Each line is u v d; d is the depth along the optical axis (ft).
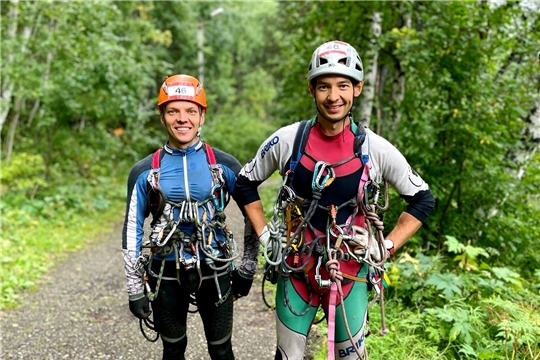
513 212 17.52
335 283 6.53
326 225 6.65
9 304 14.99
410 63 17.12
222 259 7.35
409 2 18.21
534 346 10.02
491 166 16.20
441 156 16.39
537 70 17.81
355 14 19.74
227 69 74.49
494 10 16.58
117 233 26.94
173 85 7.12
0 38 27.20
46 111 31.91
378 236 6.67
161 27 57.11
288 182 6.75
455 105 16.24
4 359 11.16
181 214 7.13
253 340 11.69
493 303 11.03
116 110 33.63
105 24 31.30
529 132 18.48
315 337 11.26
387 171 6.63
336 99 6.18
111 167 42.60
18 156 28.76
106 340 12.13
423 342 10.48
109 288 16.76
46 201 29.12
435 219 16.47
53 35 27.86
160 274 7.27
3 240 21.70
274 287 14.92
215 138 62.18
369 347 10.25
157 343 11.87
